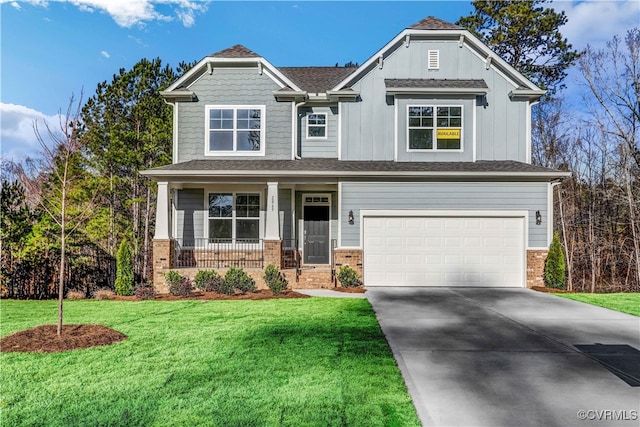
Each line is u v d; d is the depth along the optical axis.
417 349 6.20
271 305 9.80
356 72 14.34
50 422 3.91
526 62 25.09
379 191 12.93
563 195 22.89
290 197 14.54
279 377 5.02
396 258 12.87
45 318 8.47
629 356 5.93
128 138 20.08
